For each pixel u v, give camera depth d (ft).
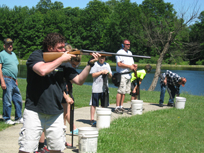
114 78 25.41
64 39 10.64
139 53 173.27
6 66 19.54
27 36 247.29
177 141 16.52
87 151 13.62
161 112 25.70
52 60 10.09
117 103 25.99
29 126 9.98
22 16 258.16
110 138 15.97
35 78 10.12
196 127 20.38
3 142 15.37
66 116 17.20
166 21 68.49
